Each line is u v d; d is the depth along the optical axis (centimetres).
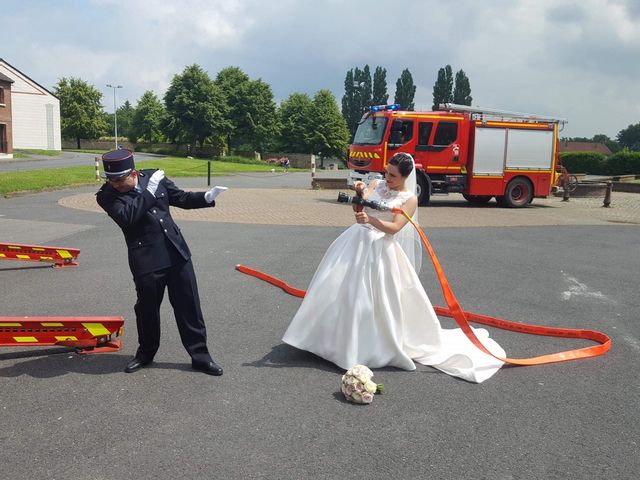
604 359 497
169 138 7350
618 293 742
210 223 1255
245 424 352
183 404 378
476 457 323
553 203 2177
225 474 296
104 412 363
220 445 326
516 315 630
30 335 453
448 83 10075
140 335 434
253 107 7612
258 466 305
